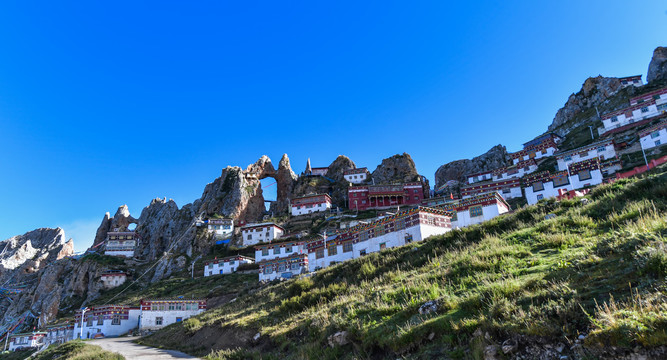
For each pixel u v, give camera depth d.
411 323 15.07
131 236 137.38
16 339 77.75
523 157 126.56
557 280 13.38
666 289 9.78
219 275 90.19
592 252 15.08
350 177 157.25
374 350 15.25
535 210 33.94
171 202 156.00
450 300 15.35
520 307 12.07
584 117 141.50
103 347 41.69
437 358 12.21
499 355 10.73
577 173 72.38
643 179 27.59
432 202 111.06
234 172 159.88
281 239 108.50
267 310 32.88
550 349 9.91
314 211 131.88
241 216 146.50
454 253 26.50
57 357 39.22
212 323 37.53
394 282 23.80
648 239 13.12
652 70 143.00
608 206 26.00
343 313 20.38
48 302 107.12
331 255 58.28
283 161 174.75
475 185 97.62
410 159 153.62
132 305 72.44
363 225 54.88
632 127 102.94
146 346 42.50
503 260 19.52
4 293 126.88
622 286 11.00
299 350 18.77
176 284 89.94
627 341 8.56
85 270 116.69
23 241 191.75
